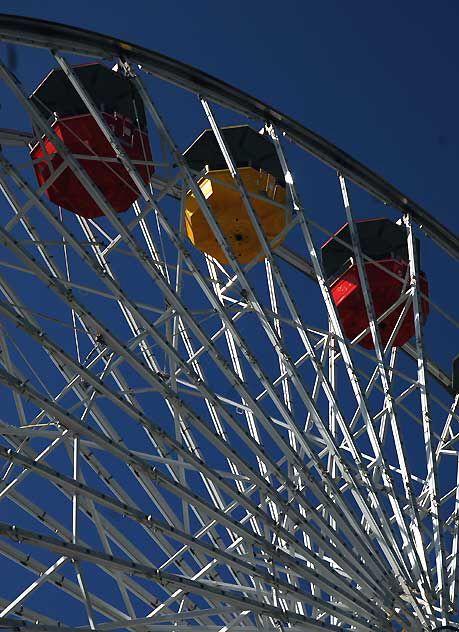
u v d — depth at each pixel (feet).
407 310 116.88
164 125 94.32
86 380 77.20
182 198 95.55
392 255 125.90
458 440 106.01
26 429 84.17
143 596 88.07
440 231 112.57
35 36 89.04
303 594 80.94
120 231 85.35
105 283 82.94
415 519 90.79
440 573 88.89
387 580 86.89
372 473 93.20
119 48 94.48
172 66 97.66
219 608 79.92
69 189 106.93
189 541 76.79
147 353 99.81
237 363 101.30
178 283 93.76
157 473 77.46
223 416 83.76
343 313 124.57
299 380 89.66
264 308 92.53
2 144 93.97
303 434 88.17
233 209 117.91
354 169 108.06
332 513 86.28
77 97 107.14
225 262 121.08
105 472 91.66
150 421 78.79
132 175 89.40
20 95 84.69
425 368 100.48
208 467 80.53
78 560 71.05
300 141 105.70
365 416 93.61
